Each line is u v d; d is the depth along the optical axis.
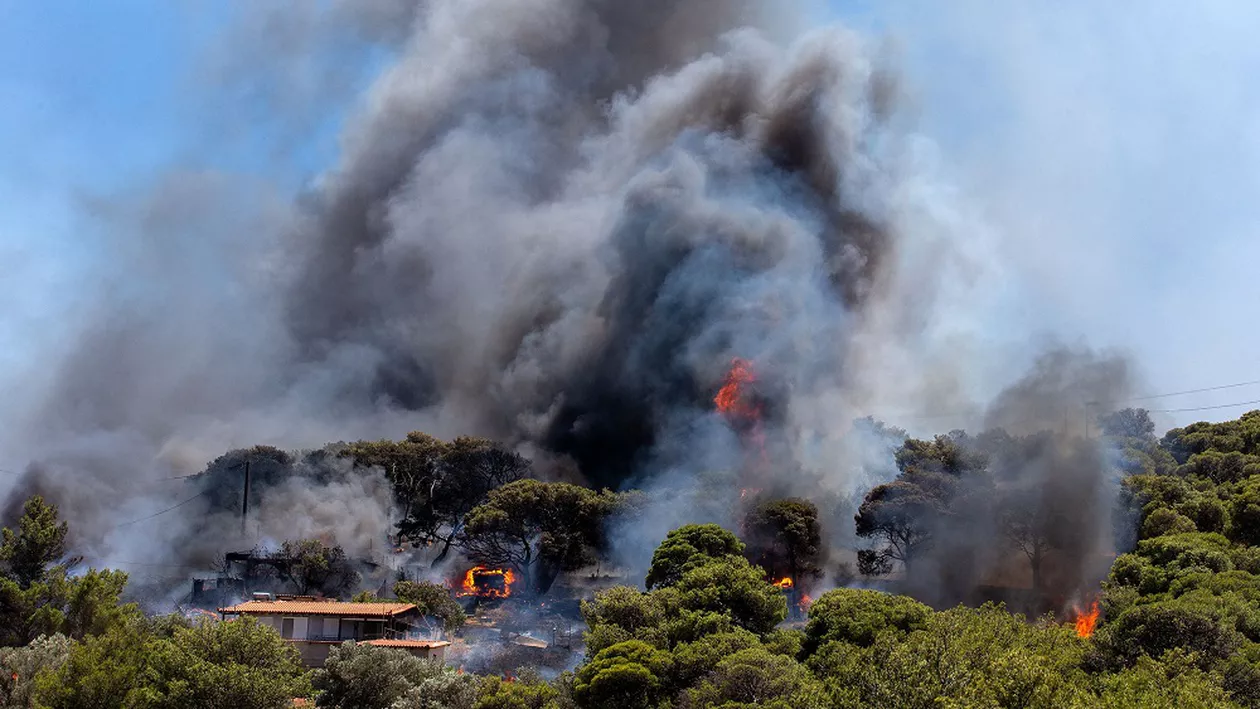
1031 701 42.41
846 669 48.44
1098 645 53.25
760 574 68.69
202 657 57.84
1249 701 46.41
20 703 54.88
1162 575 70.31
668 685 56.06
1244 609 55.03
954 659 47.03
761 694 50.72
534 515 116.31
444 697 59.38
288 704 56.69
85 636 61.00
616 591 66.12
